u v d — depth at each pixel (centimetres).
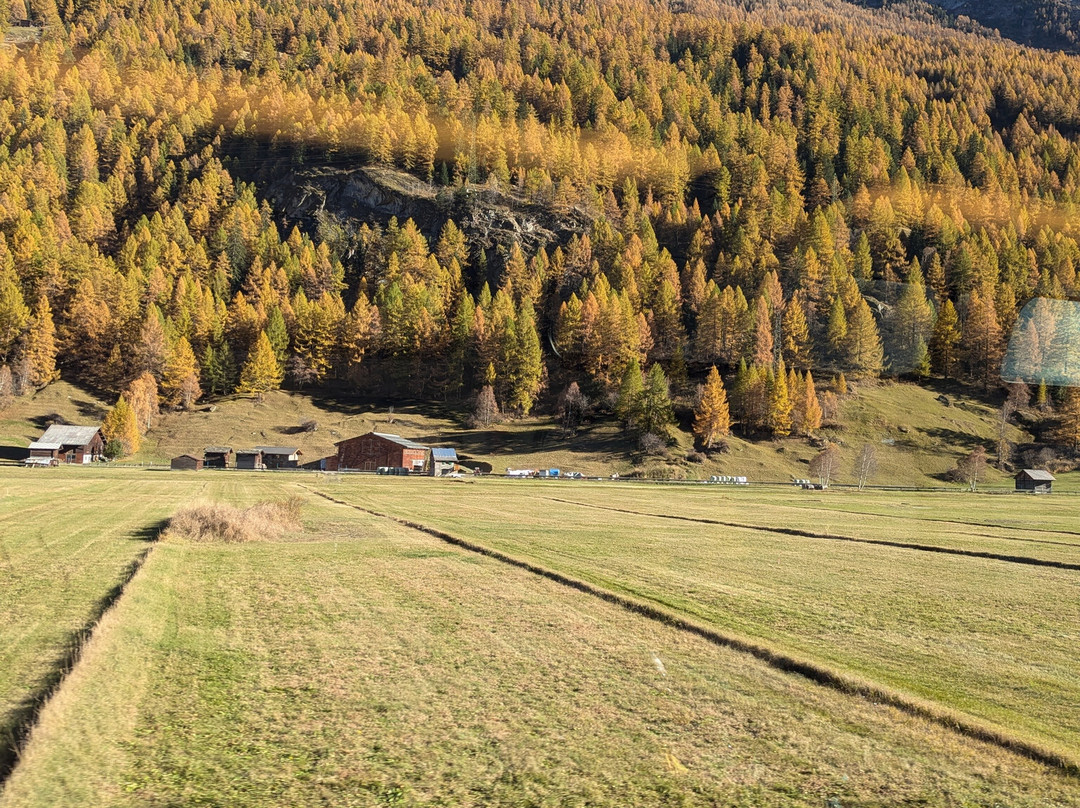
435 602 2048
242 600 2045
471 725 1196
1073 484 9375
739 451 11444
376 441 11550
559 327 14638
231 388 14975
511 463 11825
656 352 12719
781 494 8344
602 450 12112
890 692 1330
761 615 1961
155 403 13375
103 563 2503
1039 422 10306
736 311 9425
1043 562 3125
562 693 1341
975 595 2345
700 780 1016
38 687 1305
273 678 1407
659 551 3222
